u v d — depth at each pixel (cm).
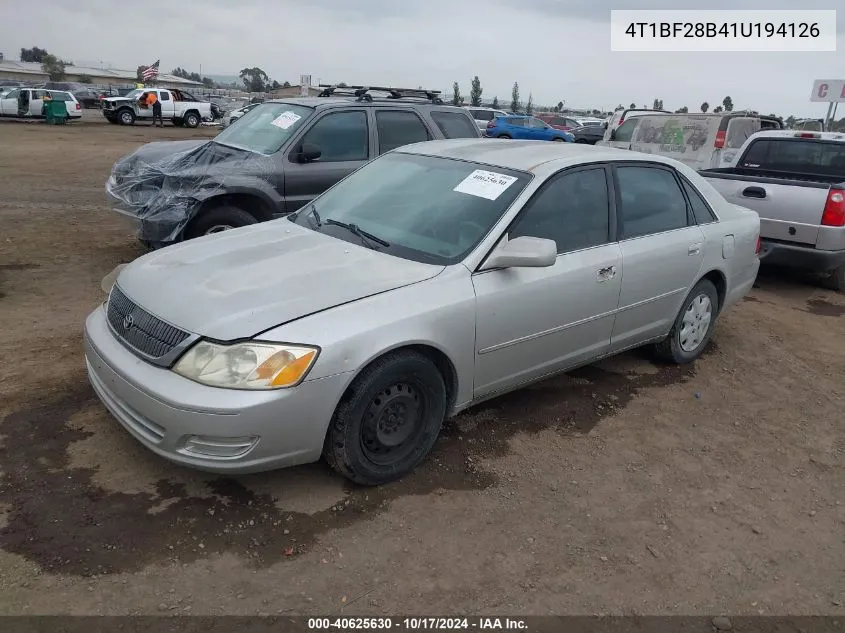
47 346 488
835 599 294
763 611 285
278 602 269
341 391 309
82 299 604
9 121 3161
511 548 310
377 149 761
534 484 361
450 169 430
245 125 788
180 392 293
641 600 285
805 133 888
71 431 375
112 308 354
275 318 305
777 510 356
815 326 667
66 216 987
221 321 303
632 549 316
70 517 307
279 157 701
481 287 361
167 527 306
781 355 579
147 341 316
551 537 319
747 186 764
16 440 362
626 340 464
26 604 258
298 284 333
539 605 278
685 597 289
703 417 454
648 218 466
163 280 345
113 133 2833
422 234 386
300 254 371
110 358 324
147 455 357
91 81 9719
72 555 285
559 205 408
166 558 288
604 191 438
